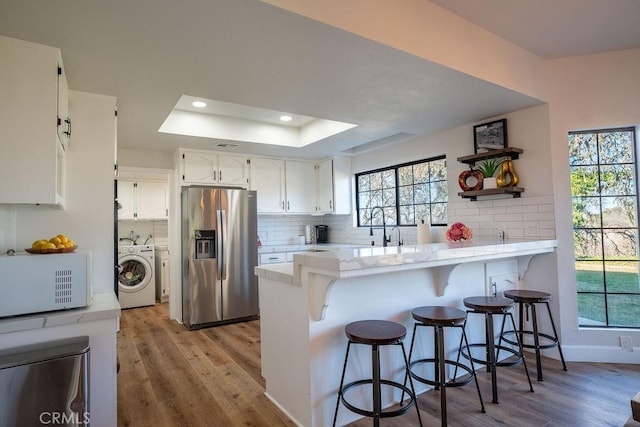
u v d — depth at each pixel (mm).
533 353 3129
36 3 1520
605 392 2385
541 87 2926
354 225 5277
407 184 4488
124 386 2629
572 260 2939
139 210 5691
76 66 2115
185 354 3291
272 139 4348
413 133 3924
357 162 5156
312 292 2025
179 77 2309
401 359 2395
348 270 1757
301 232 5746
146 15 1630
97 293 2275
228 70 2221
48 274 1618
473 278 2891
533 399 2312
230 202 4383
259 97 2715
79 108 2463
